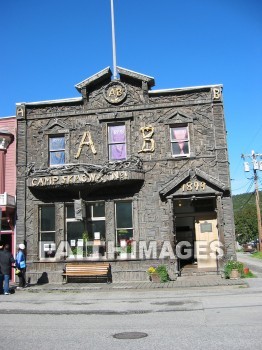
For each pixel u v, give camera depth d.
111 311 12.32
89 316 11.69
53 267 20.83
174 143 20.95
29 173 21.48
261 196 93.44
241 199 108.75
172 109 21.08
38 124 22.22
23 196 21.59
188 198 20.12
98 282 20.20
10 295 16.94
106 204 20.91
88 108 21.78
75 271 20.09
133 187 20.72
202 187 19.98
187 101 20.98
